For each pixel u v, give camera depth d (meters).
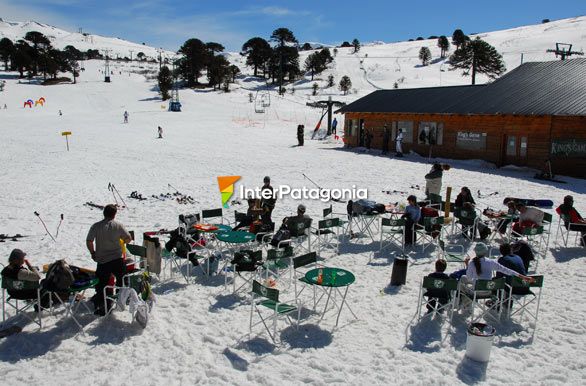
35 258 9.91
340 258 10.01
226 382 5.59
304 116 57.81
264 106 68.38
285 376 5.70
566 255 10.16
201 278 8.84
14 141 35.03
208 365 5.94
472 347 6.02
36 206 15.25
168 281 8.69
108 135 39.72
